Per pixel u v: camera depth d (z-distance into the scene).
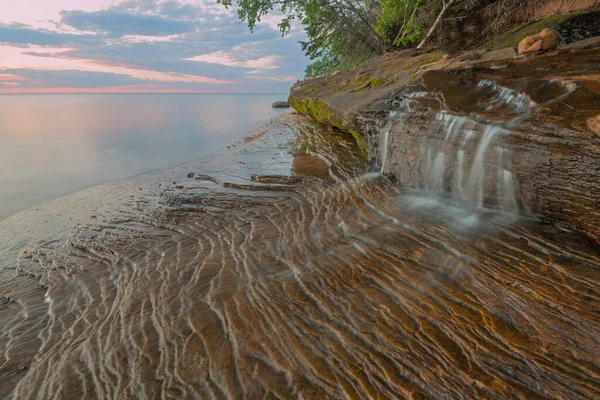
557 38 6.91
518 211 4.95
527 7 10.34
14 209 9.56
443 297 3.60
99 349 3.68
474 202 5.50
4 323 4.78
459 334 3.12
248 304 3.99
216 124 25.64
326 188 7.55
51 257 6.53
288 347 3.27
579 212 4.23
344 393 2.73
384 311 3.54
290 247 5.21
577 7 8.80
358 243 4.91
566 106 4.80
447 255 4.28
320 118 12.92
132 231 6.97
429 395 2.62
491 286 3.64
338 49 20.80
